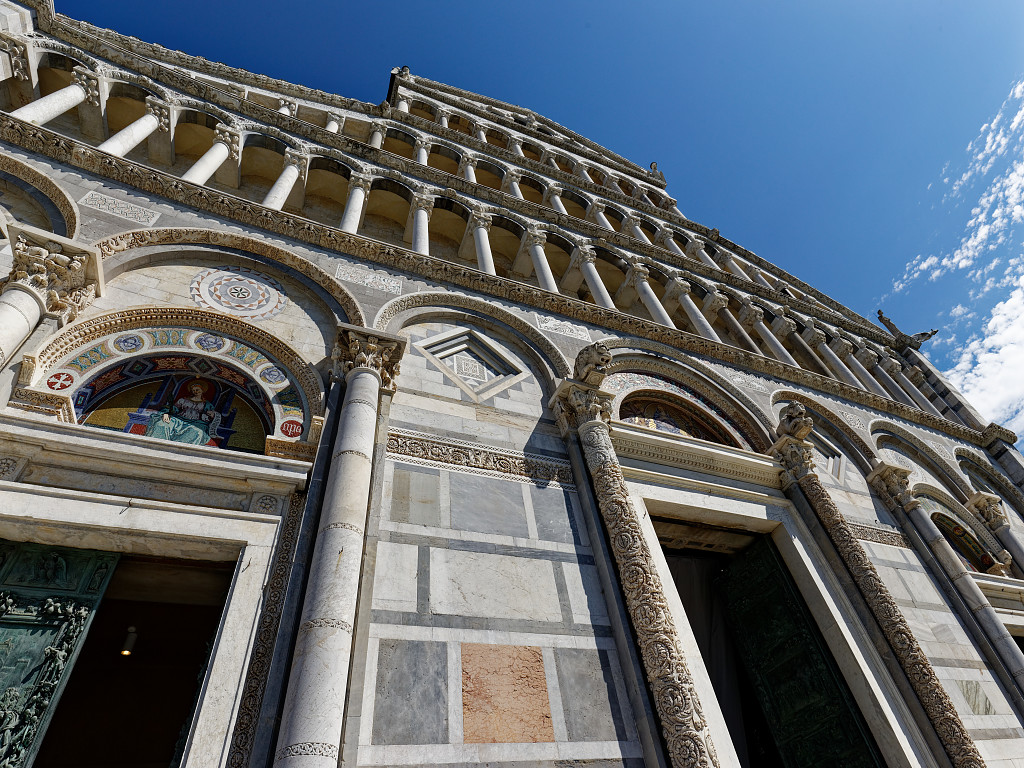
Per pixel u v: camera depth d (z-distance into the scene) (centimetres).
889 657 859
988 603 1073
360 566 575
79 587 540
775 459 1120
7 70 1158
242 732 462
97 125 1256
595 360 959
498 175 2075
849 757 809
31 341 646
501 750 526
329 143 1503
